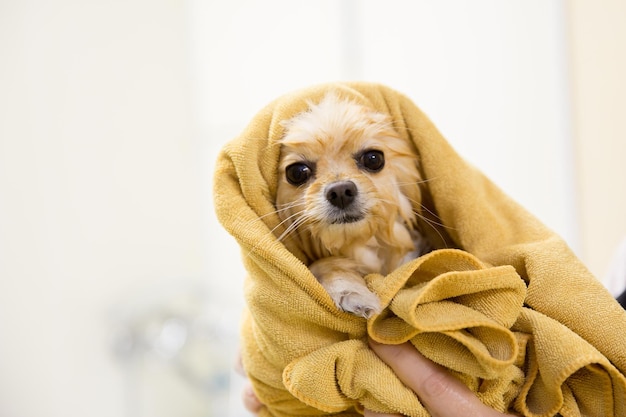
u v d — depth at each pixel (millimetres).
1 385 1982
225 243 2436
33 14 2006
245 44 2289
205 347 2191
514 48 1516
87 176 2133
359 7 1891
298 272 692
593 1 1345
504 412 675
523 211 821
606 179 1350
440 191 805
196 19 2502
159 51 2357
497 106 1564
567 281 710
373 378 658
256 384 792
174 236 2395
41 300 2029
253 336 805
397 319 685
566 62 1398
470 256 679
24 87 1989
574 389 685
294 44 2098
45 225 2031
